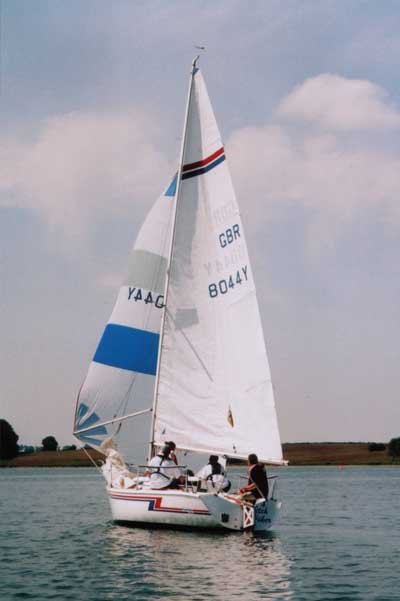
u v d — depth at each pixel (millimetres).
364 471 143875
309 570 19531
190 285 26797
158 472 24344
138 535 24031
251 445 25375
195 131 27328
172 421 26391
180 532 24062
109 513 38156
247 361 25828
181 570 19156
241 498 23453
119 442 27734
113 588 17344
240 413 25703
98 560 20547
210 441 25969
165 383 26578
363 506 44312
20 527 30953
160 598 16344
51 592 17031
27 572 19453
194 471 26438
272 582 17969
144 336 28062
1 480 101750
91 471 159875
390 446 164625
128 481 25422
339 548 23906
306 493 61156
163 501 23906
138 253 28234
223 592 16891
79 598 16391
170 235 28312
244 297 26094
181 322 26719
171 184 28531
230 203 26625
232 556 20875
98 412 27766
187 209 27125
